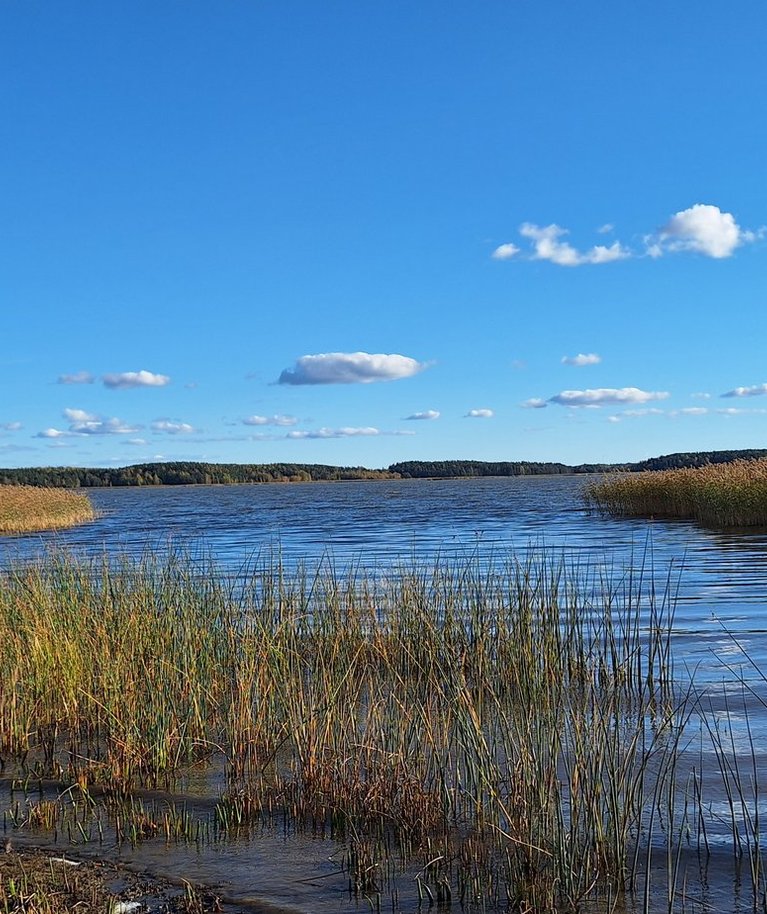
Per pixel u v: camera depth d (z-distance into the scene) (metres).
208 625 9.43
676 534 26.64
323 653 9.29
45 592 10.19
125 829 5.80
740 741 7.18
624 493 37.94
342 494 102.25
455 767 6.14
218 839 5.62
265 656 8.00
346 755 6.18
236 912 4.71
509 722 6.86
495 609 10.34
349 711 6.88
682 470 37.31
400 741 6.16
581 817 5.44
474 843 5.25
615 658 8.41
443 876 4.91
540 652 9.09
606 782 5.99
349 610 10.34
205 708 7.71
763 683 9.04
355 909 4.73
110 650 8.39
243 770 6.69
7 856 5.43
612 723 7.58
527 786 5.27
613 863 4.98
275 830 5.75
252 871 5.18
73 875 5.15
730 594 14.68
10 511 40.88
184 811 6.12
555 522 35.38
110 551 25.67
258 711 7.17
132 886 5.01
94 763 6.84
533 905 4.62
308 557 23.12
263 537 32.62
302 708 6.77
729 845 5.35
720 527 28.41
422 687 8.26
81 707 7.88
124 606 9.66
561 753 6.60
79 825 5.86
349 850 5.32
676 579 16.62
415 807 5.57
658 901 4.72
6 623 9.28
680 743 7.12
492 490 100.00
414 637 9.37
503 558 20.69
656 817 5.76
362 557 22.53
